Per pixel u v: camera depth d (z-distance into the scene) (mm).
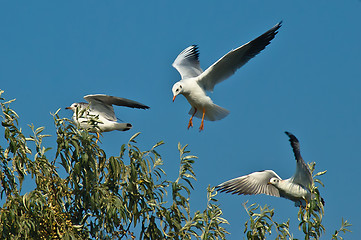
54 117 11727
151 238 12156
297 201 13961
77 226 10883
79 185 11992
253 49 16719
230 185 15133
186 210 11914
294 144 13352
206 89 17375
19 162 11281
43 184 11344
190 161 11938
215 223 11570
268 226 11586
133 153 11852
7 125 11406
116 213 11336
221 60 16672
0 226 10422
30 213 10570
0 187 11367
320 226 11562
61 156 11656
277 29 16594
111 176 11898
